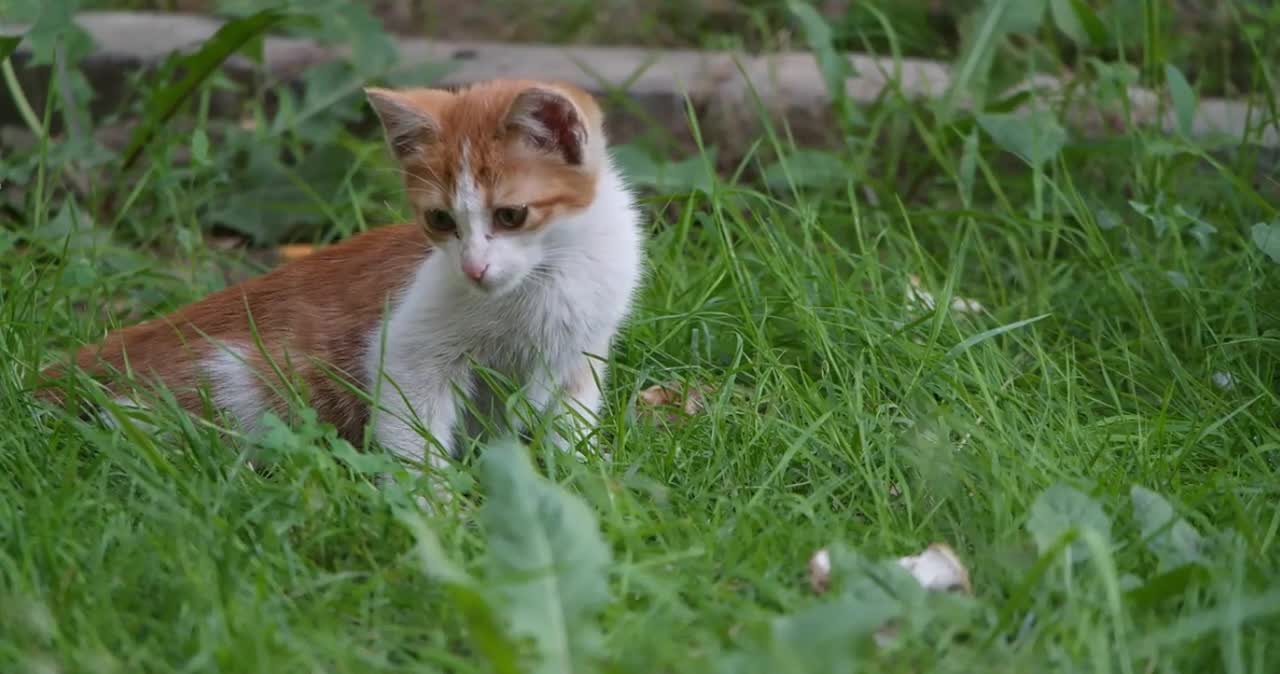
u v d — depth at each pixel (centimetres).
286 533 426
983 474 458
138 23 876
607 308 524
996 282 666
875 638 379
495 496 371
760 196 634
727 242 594
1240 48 845
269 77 812
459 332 505
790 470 491
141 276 653
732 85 796
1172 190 681
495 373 509
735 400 537
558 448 491
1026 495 450
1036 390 543
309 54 828
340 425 531
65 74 734
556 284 508
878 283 594
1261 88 809
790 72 817
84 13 903
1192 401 541
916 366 536
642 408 539
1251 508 446
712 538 421
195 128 758
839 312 567
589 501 455
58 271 583
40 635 366
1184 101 681
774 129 788
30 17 758
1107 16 795
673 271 620
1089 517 411
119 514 429
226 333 534
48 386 505
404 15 933
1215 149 726
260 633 359
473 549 421
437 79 783
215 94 811
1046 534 405
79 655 352
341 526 436
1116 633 359
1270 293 597
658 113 789
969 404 502
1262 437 510
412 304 508
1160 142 676
